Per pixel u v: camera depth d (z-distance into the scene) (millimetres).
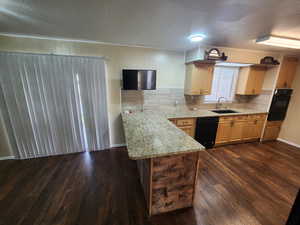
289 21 1546
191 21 1621
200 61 2900
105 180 2178
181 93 3447
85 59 2584
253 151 3172
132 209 1688
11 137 2607
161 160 1473
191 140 1665
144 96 3195
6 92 2385
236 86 3807
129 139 1676
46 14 1500
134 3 1256
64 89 2629
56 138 2820
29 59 2344
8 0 1217
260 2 1178
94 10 1399
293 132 3541
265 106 3584
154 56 3029
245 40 2318
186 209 1692
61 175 2283
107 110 2990
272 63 3154
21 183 2098
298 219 674
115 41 2564
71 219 1562
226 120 3244
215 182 2145
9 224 1509
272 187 2064
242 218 1588
